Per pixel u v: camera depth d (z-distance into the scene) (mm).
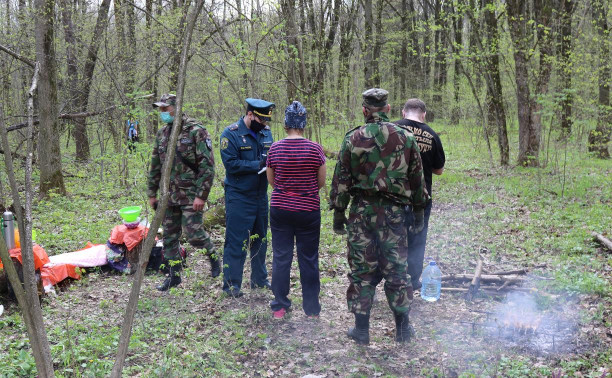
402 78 24875
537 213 8039
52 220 8227
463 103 19547
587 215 7797
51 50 9797
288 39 11664
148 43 12539
